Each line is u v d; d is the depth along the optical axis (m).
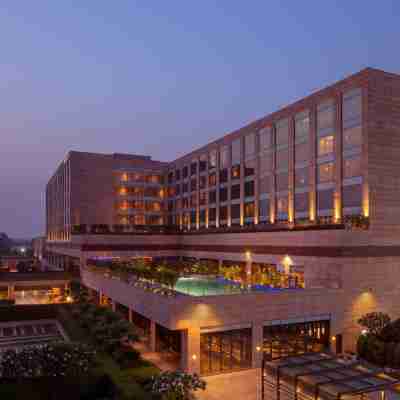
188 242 74.44
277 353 37.22
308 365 26.19
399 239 42.41
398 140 42.66
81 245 72.19
